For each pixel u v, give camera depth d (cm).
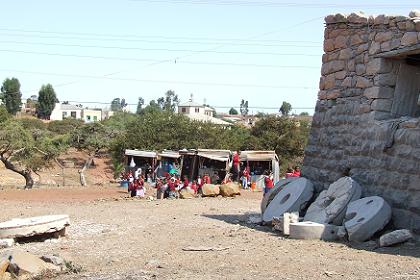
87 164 5225
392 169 1374
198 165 4228
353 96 1595
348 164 1557
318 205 1445
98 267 1041
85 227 1547
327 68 1730
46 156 4847
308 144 1784
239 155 4203
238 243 1249
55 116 12381
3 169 5697
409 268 966
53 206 2144
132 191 2891
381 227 1248
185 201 2356
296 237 1302
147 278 933
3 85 11681
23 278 959
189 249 1177
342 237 1266
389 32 1475
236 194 2711
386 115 1488
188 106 12588
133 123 5884
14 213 1886
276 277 917
